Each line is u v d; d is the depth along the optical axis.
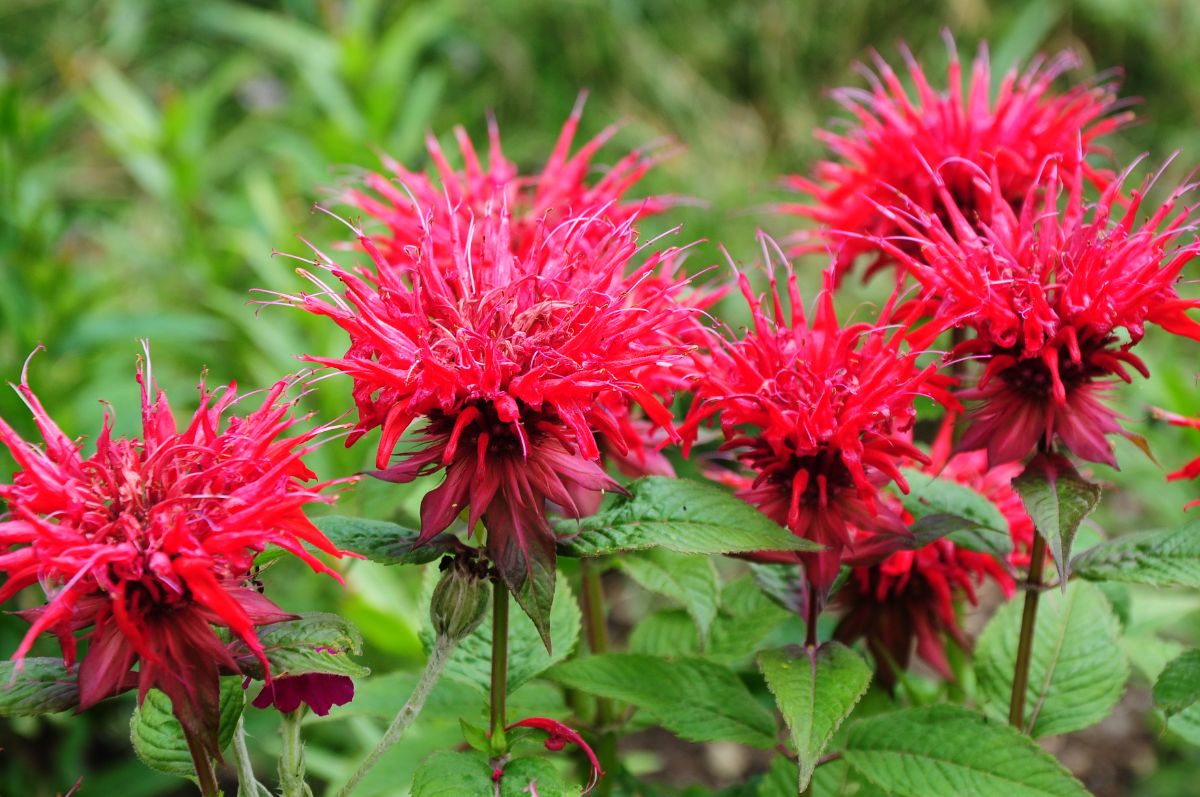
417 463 0.46
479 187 0.57
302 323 0.81
